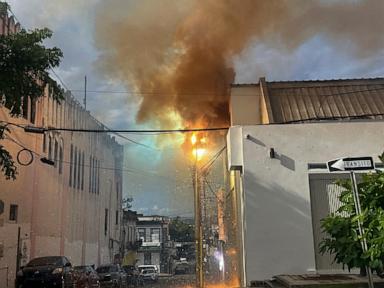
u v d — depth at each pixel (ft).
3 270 66.18
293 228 43.39
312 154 44.86
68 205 103.14
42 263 62.03
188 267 195.42
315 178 44.70
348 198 24.00
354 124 45.16
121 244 176.14
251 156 45.27
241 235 51.39
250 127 45.83
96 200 131.95
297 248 42.96
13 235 70.13
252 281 40.57
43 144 84.79
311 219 43.50
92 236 127.24
